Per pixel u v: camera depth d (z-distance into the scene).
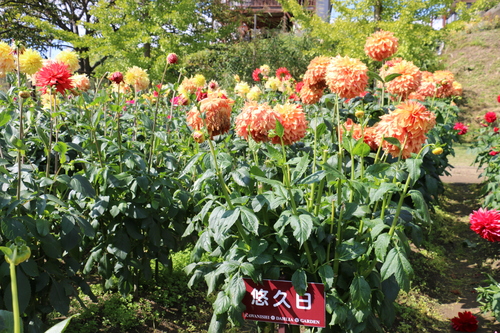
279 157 1.95
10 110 2.50
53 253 2.08
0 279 1.86
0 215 1.93
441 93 4.76
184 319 2.92
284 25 19.19
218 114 2.18
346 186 2.21
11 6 17.41
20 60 3.01
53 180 2.13
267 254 1.92
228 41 18.38
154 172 2.88
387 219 2.20
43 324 2.16
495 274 3.95
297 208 1.96
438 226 5.32
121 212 2.75
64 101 4.18
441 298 3.65
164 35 14.77
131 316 2.79
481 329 3.06
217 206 2.01
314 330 2.06
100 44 15.08
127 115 3.27
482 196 6.56
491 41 18.78
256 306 1.96
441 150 1.81
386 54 3.46
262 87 6.36
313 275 1.97
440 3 11.59
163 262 2.98
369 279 2.05
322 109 3.78
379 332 2.04
